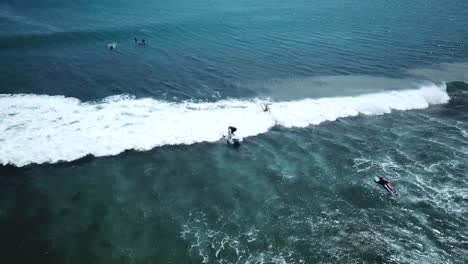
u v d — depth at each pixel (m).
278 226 18.67
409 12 85.75
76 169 22.17
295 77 40.31
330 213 19.72
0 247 16.66
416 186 22.05
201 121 28.78
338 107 32.59
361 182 22.42
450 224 18.95
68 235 17.48
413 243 17.70
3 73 36.28
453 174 23.30
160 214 19.12
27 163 22.22
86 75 37.38
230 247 17.25
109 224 18.25
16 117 27.11
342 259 16.73
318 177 22.88
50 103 30.00
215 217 19.14
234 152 25.27
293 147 26.28
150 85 35.78
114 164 22.91
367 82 39.06
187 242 17.44
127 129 26.66
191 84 36.81
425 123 30.61
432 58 48.50
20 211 18.78
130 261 16.20
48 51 44.66
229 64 44.19
